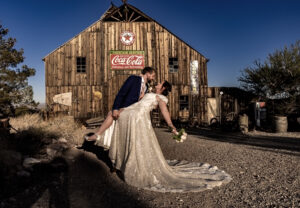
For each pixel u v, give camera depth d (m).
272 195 2.53
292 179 3.09
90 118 12.69
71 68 12.86
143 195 2.50
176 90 13.62
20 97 9.70
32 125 5.87
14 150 3.70
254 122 11.73
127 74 13.23
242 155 4.75
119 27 13.40
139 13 13.47
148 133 2.99
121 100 3.05
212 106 14.20
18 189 2.55
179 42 13.84
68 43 12.94
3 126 4.13
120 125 3.09
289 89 11.59
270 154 4.86
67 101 12.65
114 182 2.91
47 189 2.61
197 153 4.98
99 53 13.13
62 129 6.24
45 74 12.65
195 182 2.85
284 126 9.92
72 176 3.12
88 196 2.45
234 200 2.40
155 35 13.66
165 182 2.82
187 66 13.84
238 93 14.28
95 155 4.34
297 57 11.35
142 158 2.87
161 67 13.57
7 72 9.51
